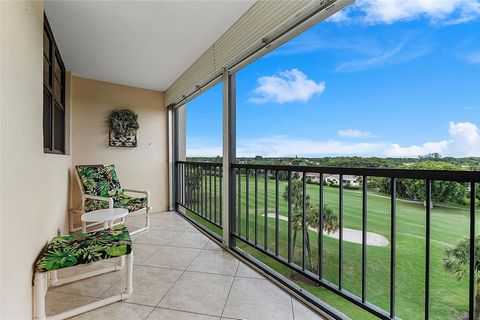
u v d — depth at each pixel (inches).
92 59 114.0
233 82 97.8
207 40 97.0
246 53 82.4
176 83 143.2
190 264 84.7
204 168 130.3
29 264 48.4
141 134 157.4
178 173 168.4
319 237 62.2
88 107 138.6
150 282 72.1
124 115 148.3
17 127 41.9
